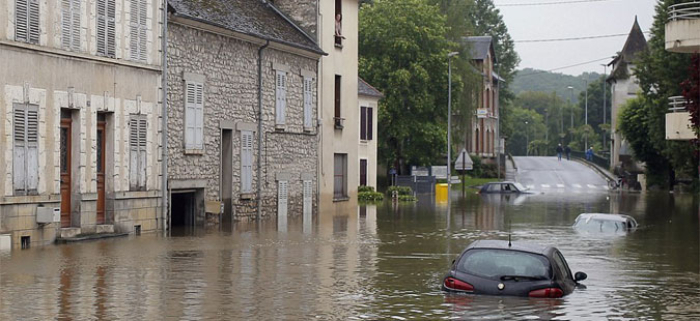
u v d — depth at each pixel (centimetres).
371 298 1712
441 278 2028
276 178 4138
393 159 7850
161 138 3234
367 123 6294
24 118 2591
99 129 2962
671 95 6172
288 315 1528
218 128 3634
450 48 8044
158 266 2200
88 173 2869
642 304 1706
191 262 2295
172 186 3319
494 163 10612
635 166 10069
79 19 2803
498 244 1758
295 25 4512
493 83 12525
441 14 8612
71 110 2809
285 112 4191
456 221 4025
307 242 2922
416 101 7550
